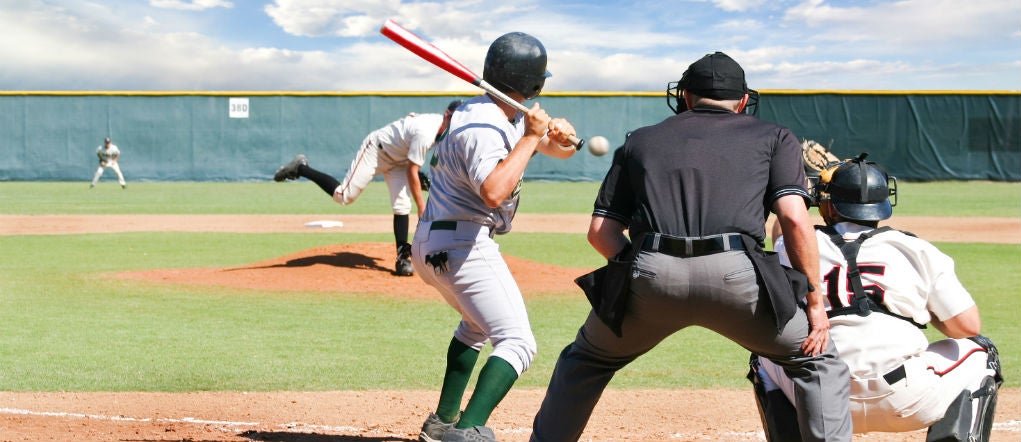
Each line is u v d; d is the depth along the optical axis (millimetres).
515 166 3260
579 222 18031
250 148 32781
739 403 5008
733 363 6125
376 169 9180
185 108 32625
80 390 5133
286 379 5508
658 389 5355
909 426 3279
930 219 18047
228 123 32656
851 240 3295
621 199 3100
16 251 12617
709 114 3076
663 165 2953
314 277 9508
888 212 3320
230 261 11664
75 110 32500
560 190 28297
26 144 32500
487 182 3258
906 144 30797
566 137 3404
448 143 3484
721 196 2881
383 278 9500
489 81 3586
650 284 2885
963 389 3268
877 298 3221
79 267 10906
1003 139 30188
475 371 5938
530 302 8562
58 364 5836
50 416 4512
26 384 5254
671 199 2908
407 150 9094
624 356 3193
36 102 32406
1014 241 14156
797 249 2883
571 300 8688
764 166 2939
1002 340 6766
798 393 3020
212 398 4977
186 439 4117
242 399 4969
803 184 2936
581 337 3246
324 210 20844
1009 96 30031
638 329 3061
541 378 5645
